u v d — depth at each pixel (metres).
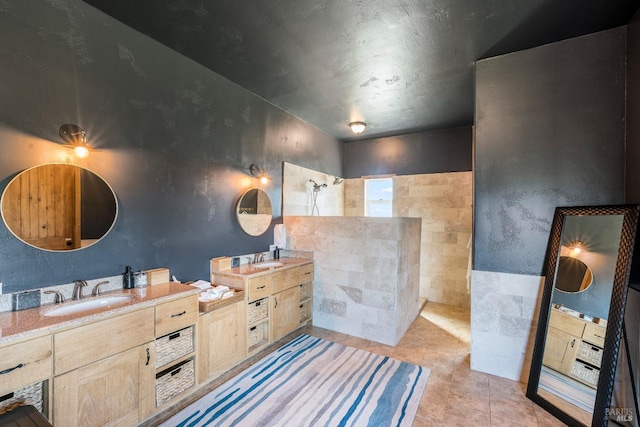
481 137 2.47
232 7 1.93
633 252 1.74
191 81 2.61
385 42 2.30
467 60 2.54
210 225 2.81
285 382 2.30
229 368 2.47
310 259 3.57
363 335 3.19
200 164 2.71
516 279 2.34
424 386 2.27
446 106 3.64
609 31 2.06
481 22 2.04
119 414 1.68
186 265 2.59
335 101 3.51
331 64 2.65
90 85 1.96
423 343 3.06
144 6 1.93
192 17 2.04
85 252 1.95
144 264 2.27
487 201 2.44
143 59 2.25
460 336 3.25
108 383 1.63
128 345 1.72
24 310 1.64
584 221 2.02
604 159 2.07
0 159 1.61
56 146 1.82
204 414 1.92
